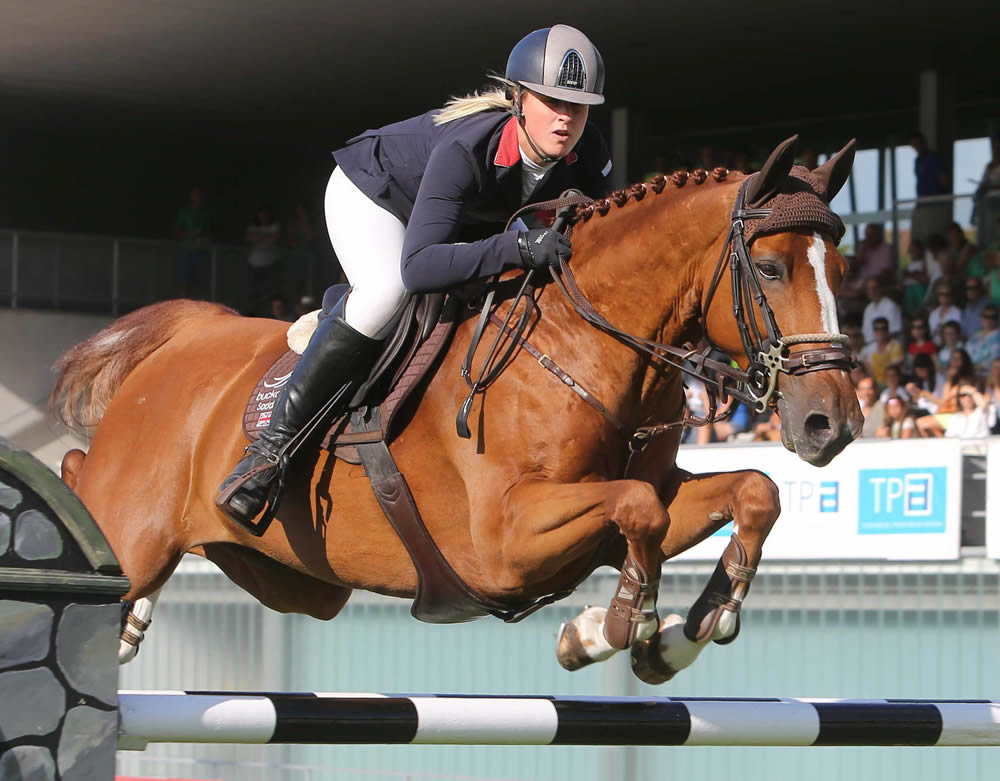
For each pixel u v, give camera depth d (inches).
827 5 893.2
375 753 577.0
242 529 269.3
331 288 268.8
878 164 940.6
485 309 232.5
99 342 310.0
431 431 236.5
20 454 162.2
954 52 983.6
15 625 161.9
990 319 764.0
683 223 221.9
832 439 200.7
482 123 234.4
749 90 1088.2
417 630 585.6
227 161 1342.3
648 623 209.9
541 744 203.9
